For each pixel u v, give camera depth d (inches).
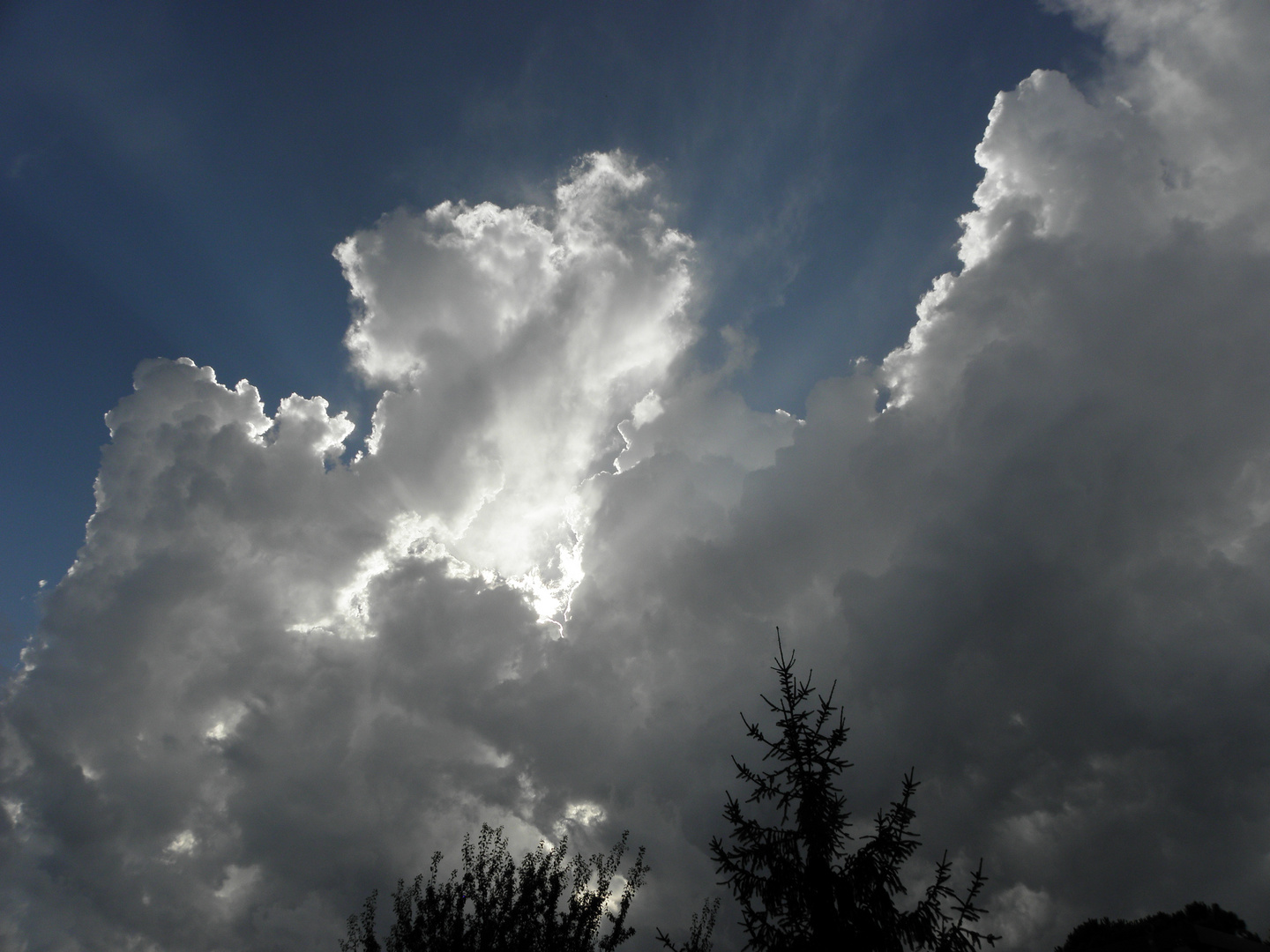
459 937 672.4
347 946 759.1
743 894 461.1
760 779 503.8
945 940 413.1
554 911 706.8
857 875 445.7
